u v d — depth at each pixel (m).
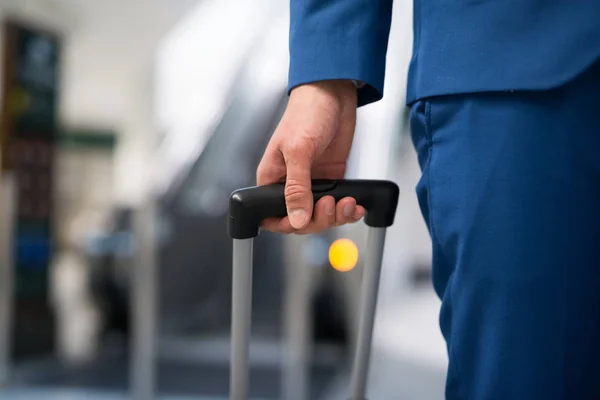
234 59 6.66
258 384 3.02
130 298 3.96
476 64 0.58
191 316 3.83
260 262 4.57
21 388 3.09
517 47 0.57
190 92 8.55
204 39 7.57
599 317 0.56
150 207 2.89
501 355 0.56
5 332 3.19
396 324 4.27
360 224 2.87
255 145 5.18
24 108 4.14
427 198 0.67
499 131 0.57
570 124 0.56
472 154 0.58
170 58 8.14
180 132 5.09
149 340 2.85
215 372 3.27
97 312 4.09
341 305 3.15
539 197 0.56
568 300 0.55
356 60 0.67
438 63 0.61
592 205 0.56
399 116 3.87
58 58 4.47
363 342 0.80
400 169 4.46
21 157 4.09
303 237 2.57
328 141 0.67
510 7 0.58
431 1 0.64
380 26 0.70
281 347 3.49
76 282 4.93
